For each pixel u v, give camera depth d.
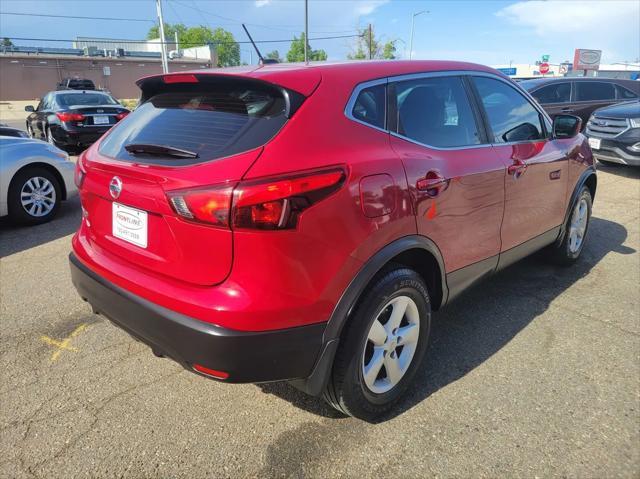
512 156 3.27
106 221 2.55
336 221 2.11
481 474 2.22
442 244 2.73
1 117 30.81
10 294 4.07
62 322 3.60
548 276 4.33
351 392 2.36
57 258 4.92
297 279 2.05
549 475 2.21
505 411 2.62
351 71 2.51
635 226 5.73
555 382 2.86
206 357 2.04
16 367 3.06
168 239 2.17
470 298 3.93
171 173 2.10
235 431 2.51
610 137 8.48
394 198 2.36
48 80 50.50
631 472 2.22
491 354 3.15
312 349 2.15
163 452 2.38
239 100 2.34
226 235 1.96
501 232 3.26
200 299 2.05
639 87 12.16
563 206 4.02
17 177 5.84
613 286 4.12
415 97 2.75
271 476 2.24
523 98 3.67
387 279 2.38
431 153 2.68
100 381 2.92
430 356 3.14
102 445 2.43
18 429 2.53
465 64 3.24
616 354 3.13
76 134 11.02
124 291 2.34
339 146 2.23
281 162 2.01
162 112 2.59
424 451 2.36
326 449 2.38
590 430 2.47
